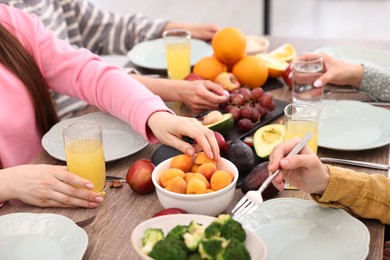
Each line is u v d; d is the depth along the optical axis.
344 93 1.63
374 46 1.95
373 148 1.31
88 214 1.10
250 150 1.18
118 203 1.13
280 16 4.34
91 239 1.02
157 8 4.49
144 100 1.33
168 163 1.10
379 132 1.36
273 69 1.70
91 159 1.12
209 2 4.56
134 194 1.16
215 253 0.77
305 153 1.03
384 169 1.21
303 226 1.01
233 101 1.43
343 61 1.62
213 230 0.81
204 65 1.63
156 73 1.84
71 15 2.07
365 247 0.93
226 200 1.03
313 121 1.20
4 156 1.51
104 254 0.98
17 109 1.50
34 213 1.09
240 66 1.62
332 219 1.02
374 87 1.58
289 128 1.21
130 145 1.34
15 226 1.02
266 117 1.45
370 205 1.04
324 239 0.98
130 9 4.46
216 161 1.11
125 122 1.46
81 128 1.18
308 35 4.02
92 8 2.12
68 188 1.11
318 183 1.02
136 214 1.09
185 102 1.53
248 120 1.37
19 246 0.98
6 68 1.48
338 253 0.94
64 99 1.87
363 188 1.04
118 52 2.16
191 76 1.62
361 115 1.44
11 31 1.56
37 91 1.51
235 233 0.82
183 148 1.16
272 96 1.49
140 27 2.11
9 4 1.77
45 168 1.15
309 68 1.52
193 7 4.50
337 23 4.20
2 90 1.48
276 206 1.06
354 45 1.91
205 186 1.02
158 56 1.92
